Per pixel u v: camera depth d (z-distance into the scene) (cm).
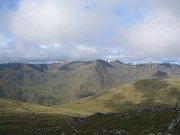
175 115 12681
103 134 13238
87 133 14538
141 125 12838
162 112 13812
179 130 10394
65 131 17250
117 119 15700
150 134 10931
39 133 19888
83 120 19312
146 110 15638
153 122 12594
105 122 15825
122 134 12325
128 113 16338
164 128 11169
